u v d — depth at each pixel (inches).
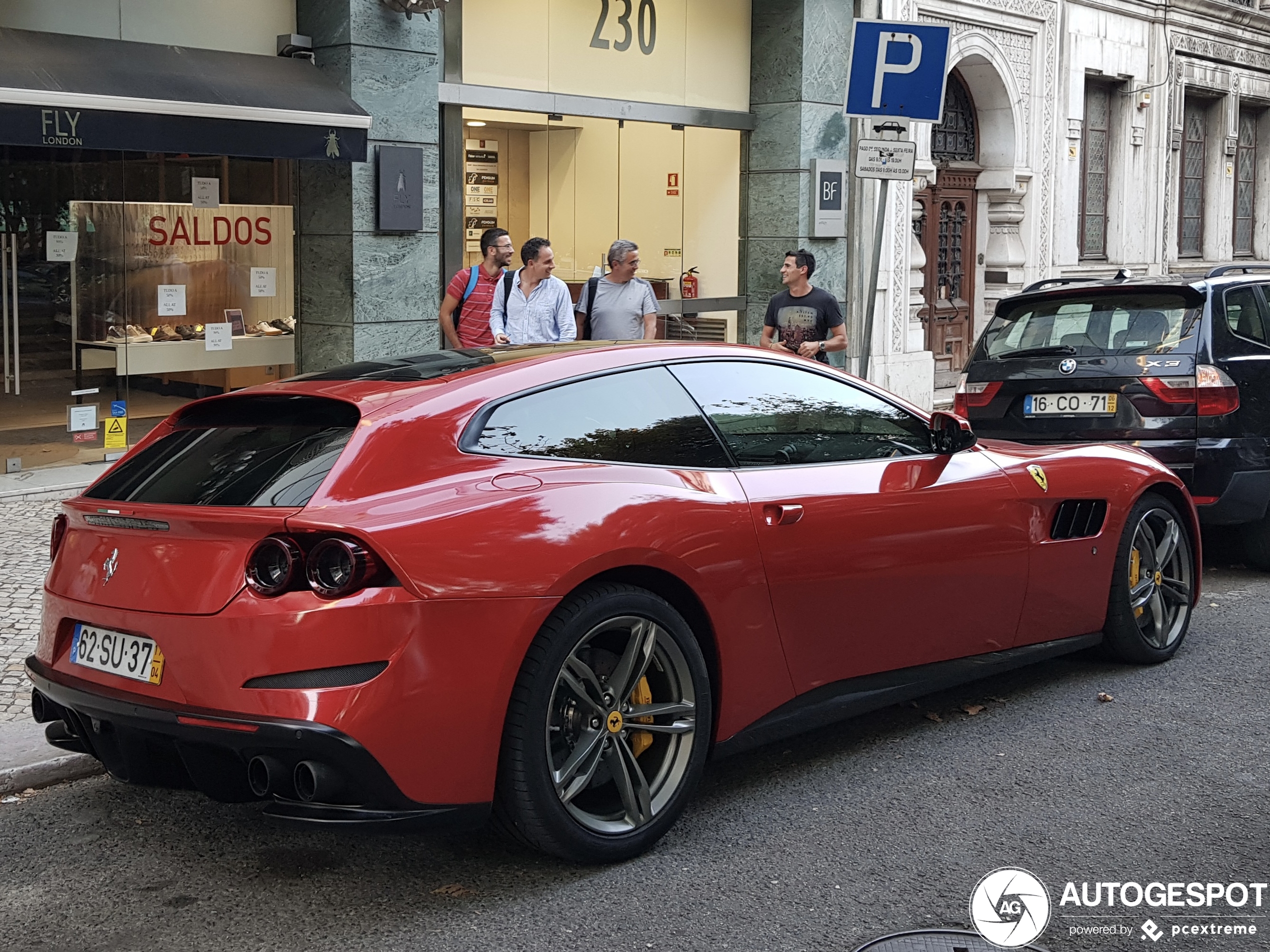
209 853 155.3
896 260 572.7
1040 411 300.5
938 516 186.2
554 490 145.9
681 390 168.1
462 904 140.6
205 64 359.3
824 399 184.5
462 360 164.1
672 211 510.6
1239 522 292.8
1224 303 292.5
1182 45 764.6
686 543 154.6
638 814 150.6
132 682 139.7
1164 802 168.4
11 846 157.8
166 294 383.2
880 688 180.7
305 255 403.5
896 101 323.0
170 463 153.7
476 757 135.8
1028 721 201.0
